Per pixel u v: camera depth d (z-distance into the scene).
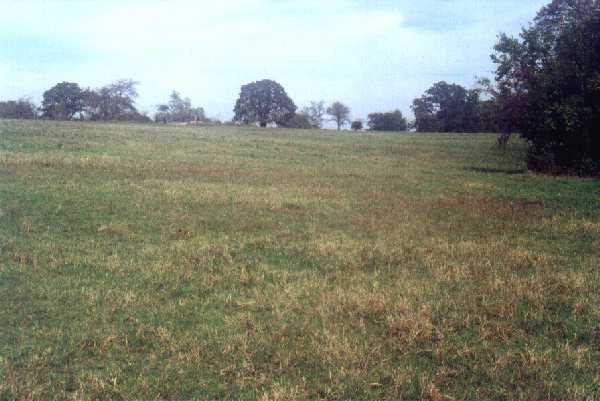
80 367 5.63
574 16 24.45
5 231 10.31
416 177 22.02
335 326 6.69
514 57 24.48
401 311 7.15
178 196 14.53
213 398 5.15
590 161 23.38
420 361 5.94
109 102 79.81
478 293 7.91
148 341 6.19
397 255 9.81
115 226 11.11
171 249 9.81
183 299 7.47
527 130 24.92
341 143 42.62
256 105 84.94
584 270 9.06
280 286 8.11
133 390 5.20
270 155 29.20
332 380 5.46
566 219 13.34
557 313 7.25
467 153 36.00
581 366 5.79
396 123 89.00
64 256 9.11
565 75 22.94
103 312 6.91
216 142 35.59
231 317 6.90
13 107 72.06
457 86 79.31
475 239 11.22
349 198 15.92
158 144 30.94
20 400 5.00
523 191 18.36
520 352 6.11
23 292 7.45
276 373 5.61
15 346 5.98
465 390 5.36
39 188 14.17
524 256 9.78
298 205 14.34
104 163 19.83
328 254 9.88
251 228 11.73
